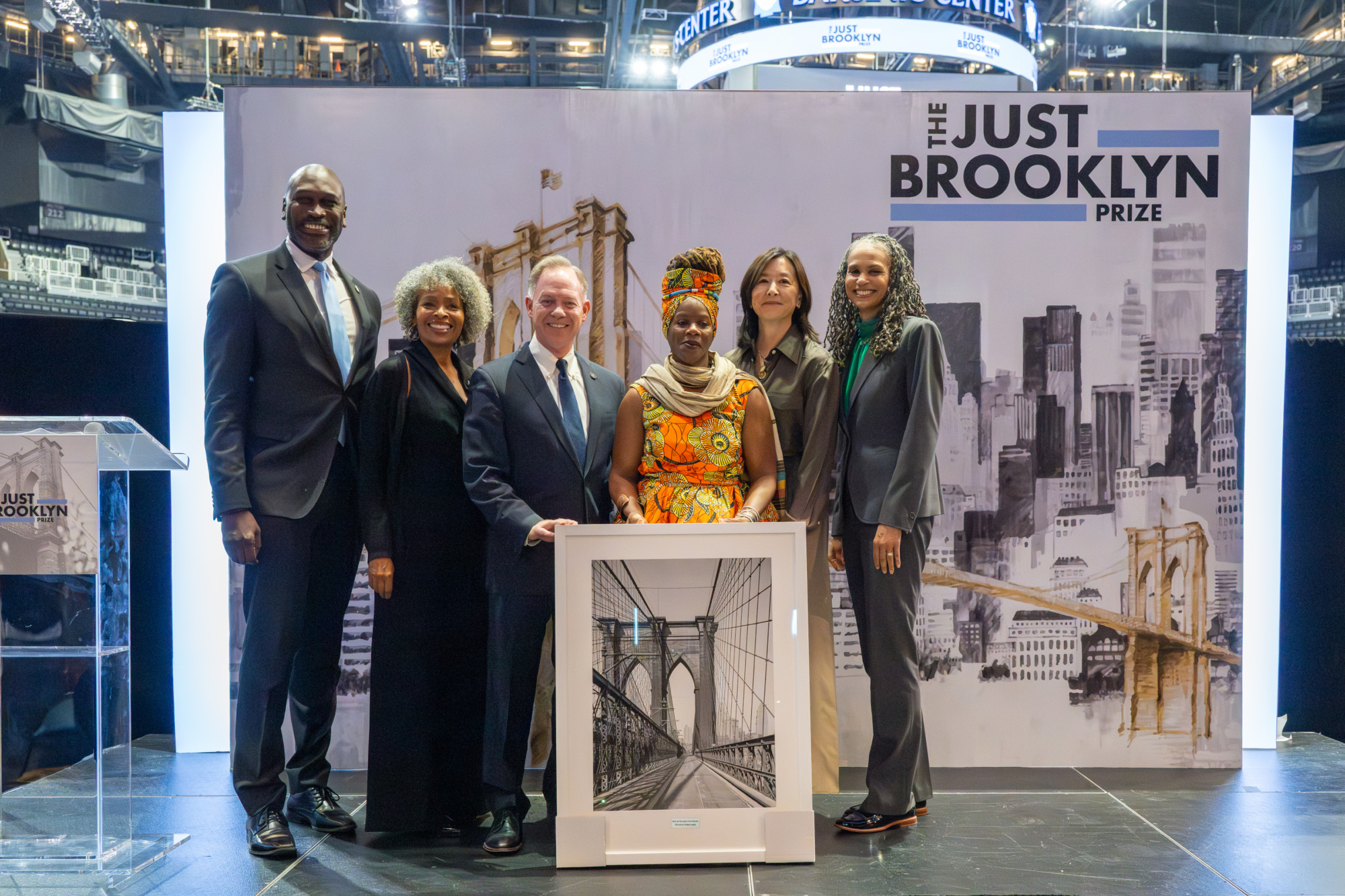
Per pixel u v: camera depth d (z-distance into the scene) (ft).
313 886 8.02
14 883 7.84
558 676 8.55
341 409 9.18
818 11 22.31
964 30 22.22
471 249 11.34
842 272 9.96
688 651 8.64
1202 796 10.40
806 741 8.57
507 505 8.74
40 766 7.86
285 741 11.35
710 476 8.93
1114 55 28.99
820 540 9.60
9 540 7.80
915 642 9.42
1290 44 27.04
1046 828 9.37
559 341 9.13
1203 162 11.39
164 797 10.52
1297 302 24.93
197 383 12.02
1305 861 8.49
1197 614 11.43
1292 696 14.29
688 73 24.41
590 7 30.45
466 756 9.57
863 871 8.25
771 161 11.39
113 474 8.13
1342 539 14.19
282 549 8.80
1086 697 11.46
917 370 9.15
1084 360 11.43
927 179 11.41
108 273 27.55
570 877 8.22
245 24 27.66
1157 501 11.42
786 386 9.48
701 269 8.98
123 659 8.23
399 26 28.63
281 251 9.27
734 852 8.45
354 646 11.39
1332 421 14.25
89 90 28.22
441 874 8.28
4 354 13.67
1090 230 11.41
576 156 11.34
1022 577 11.44
